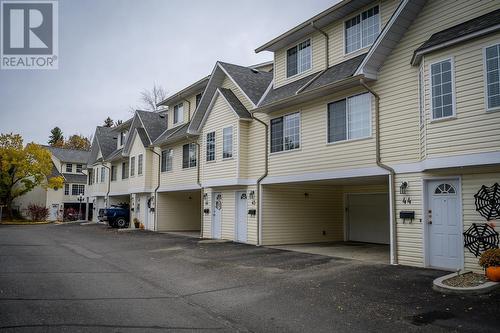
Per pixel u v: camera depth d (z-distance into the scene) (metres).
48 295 8.41
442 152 9.69
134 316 6.99
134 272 11.32
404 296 7.96
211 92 20.58
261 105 16.50
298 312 7.28
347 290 8.67
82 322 6.57
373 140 12.22
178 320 6.83
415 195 10.98
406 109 11.34
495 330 5.96
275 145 16.44
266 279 10.08
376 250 15.16
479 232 9.59
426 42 10.45
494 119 8.84
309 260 12.71
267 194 17.14
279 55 17.78
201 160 21.27
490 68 8.96
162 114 30.48
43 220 43.69
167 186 25.05
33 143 42.19
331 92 13.51
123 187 32.72
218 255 14.28
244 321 6.83
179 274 10.94
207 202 20.73
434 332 6.02
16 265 12.30
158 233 24.38
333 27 15.16
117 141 38.19
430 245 10.69
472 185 9.83
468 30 9.26
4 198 42.69
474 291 7.70
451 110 9.59
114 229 28.58
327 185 18.47
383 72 12.05
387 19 13.08
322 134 14.10
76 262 13.09
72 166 53.03
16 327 6.26
